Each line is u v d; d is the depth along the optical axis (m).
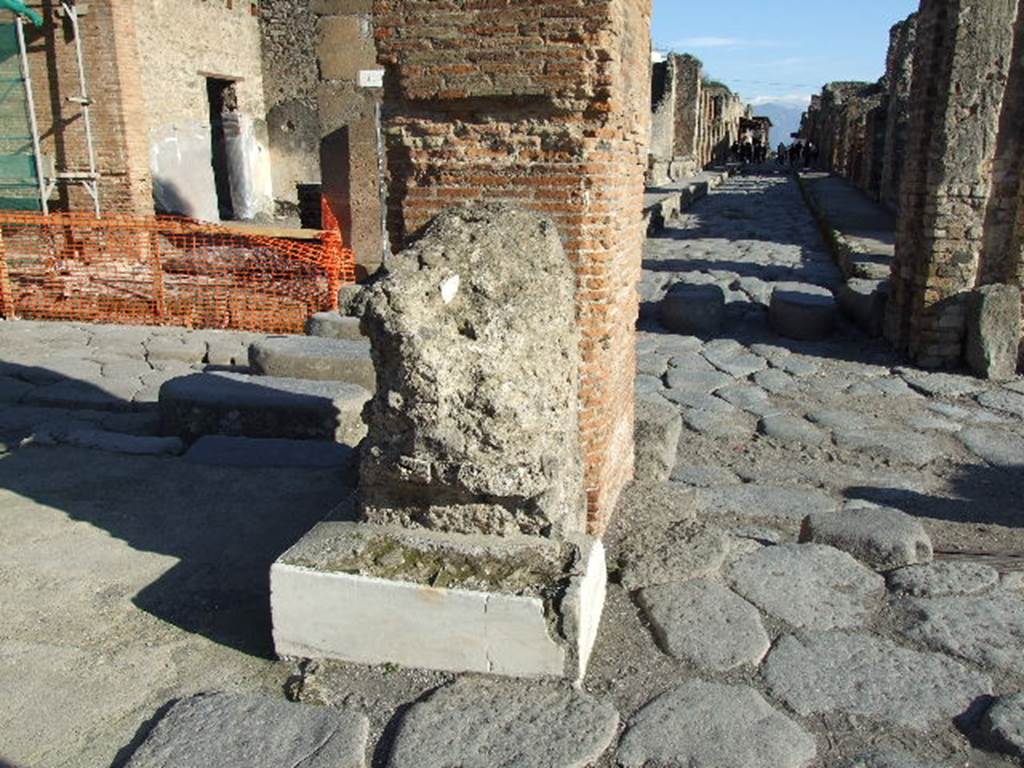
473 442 3.53
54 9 13.93
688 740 3.26
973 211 9.01
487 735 3.22
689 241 19.20
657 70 36.03
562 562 3.61
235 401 6.39
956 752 3.27
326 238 12.13
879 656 3.81
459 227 3.84
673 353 9.80
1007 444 7.25
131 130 14.59
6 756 3.16
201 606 4.11
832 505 5.95
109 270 12.48
